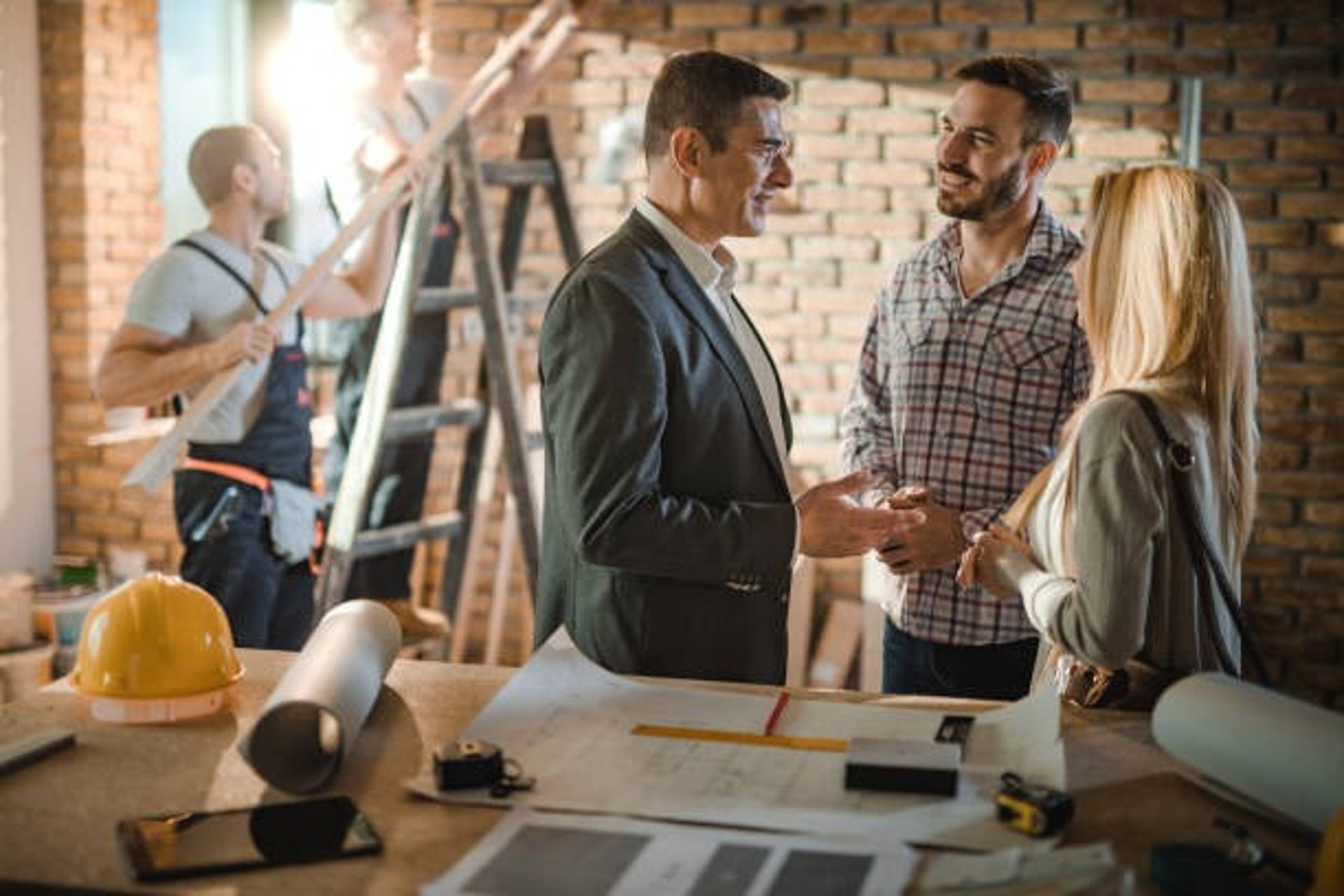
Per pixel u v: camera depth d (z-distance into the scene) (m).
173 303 3.23
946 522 2.31
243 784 1.44
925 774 1.40
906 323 2.65
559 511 1.94
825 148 4.46
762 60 4.46
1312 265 4.19
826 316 4.53
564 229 4.13
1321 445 4.23
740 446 2.05
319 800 1.38
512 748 1.51
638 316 1.91
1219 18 4.16
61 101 4.58
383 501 3.77
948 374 2.58
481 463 3.97
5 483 4.61
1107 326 1.76
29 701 1.68
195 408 3.16
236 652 1.85
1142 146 4.25
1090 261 1.78
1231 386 1.69
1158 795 1.40
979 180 2.47
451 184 3.90
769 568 1.93
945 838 1.30
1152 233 1.70
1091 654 1.59
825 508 1.97
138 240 4.79
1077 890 1.16
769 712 1.63
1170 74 4.20
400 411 3.65
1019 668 2.59
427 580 4.86
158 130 4.81
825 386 4.55
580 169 4.63
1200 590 1.62
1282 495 4.27
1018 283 2.54
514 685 1.69
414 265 3.55
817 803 1.38
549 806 1.37
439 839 1.31
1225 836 1.31
